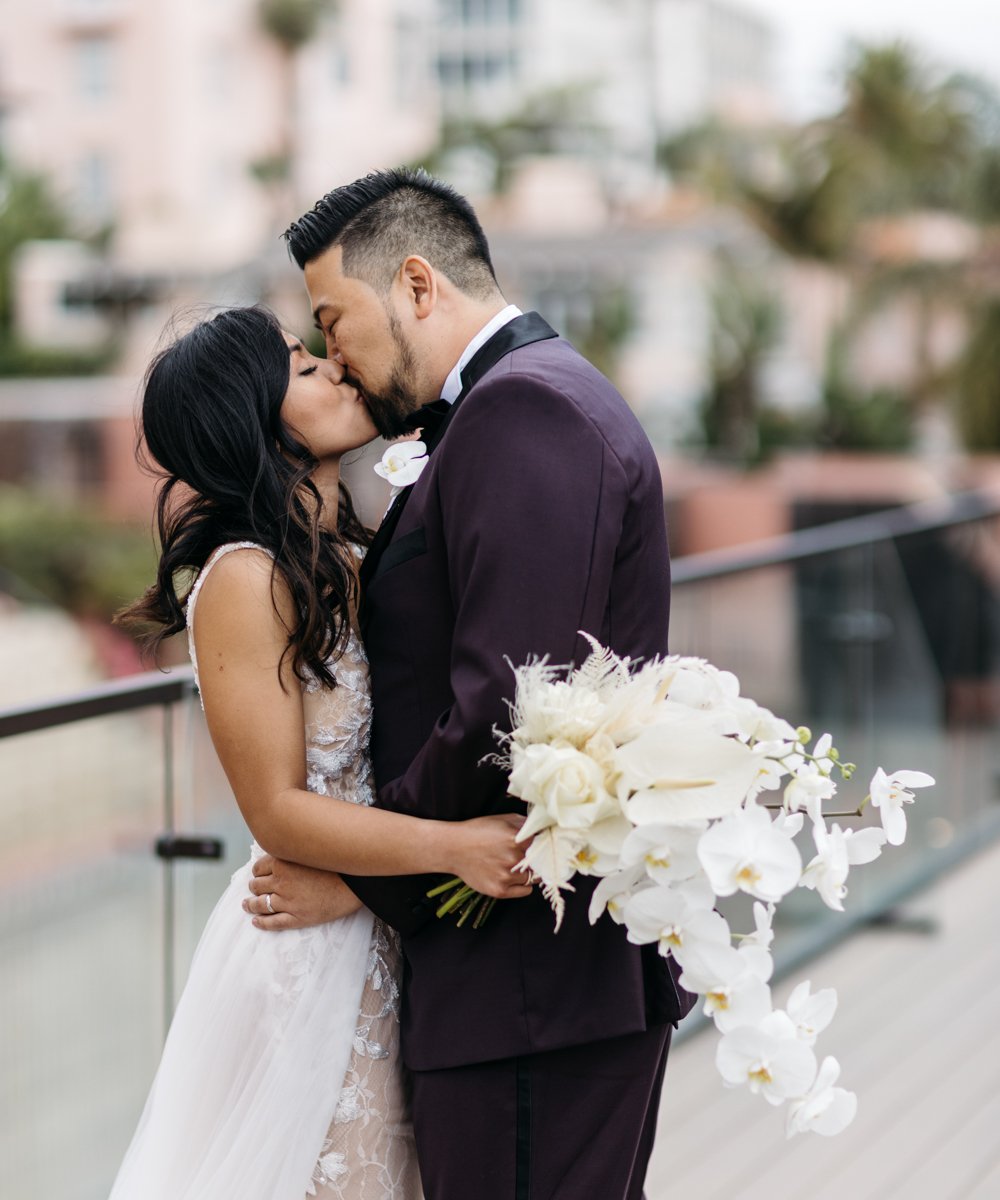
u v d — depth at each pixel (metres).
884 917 4.21
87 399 22.78
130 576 18.08
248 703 1.74
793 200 21.41
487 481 1.62
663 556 1.74
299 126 39.38
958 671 4.83
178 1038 1.90
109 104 40.00
